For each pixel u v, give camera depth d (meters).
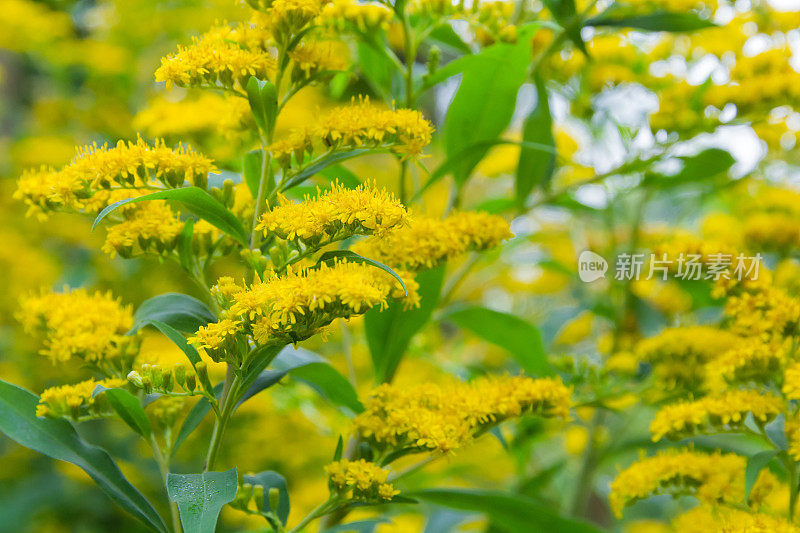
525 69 0.96
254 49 0.89
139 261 1.24
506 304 1.58
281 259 0.87
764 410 0.91
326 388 0.95
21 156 1.38
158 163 0.88
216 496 0.86
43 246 1.45
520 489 1.08
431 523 1.05
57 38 1.45
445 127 0.98
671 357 0.98
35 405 0.90
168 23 1.32
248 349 0.87
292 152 0.89
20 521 1.22
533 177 1.01
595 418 1.08
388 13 0.94
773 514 0.91
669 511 1.38
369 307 0.86
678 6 0.99
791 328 0.92
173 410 0.92
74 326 0.90
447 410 0.90
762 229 1.01
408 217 0.86
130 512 0.89
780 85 0.99
